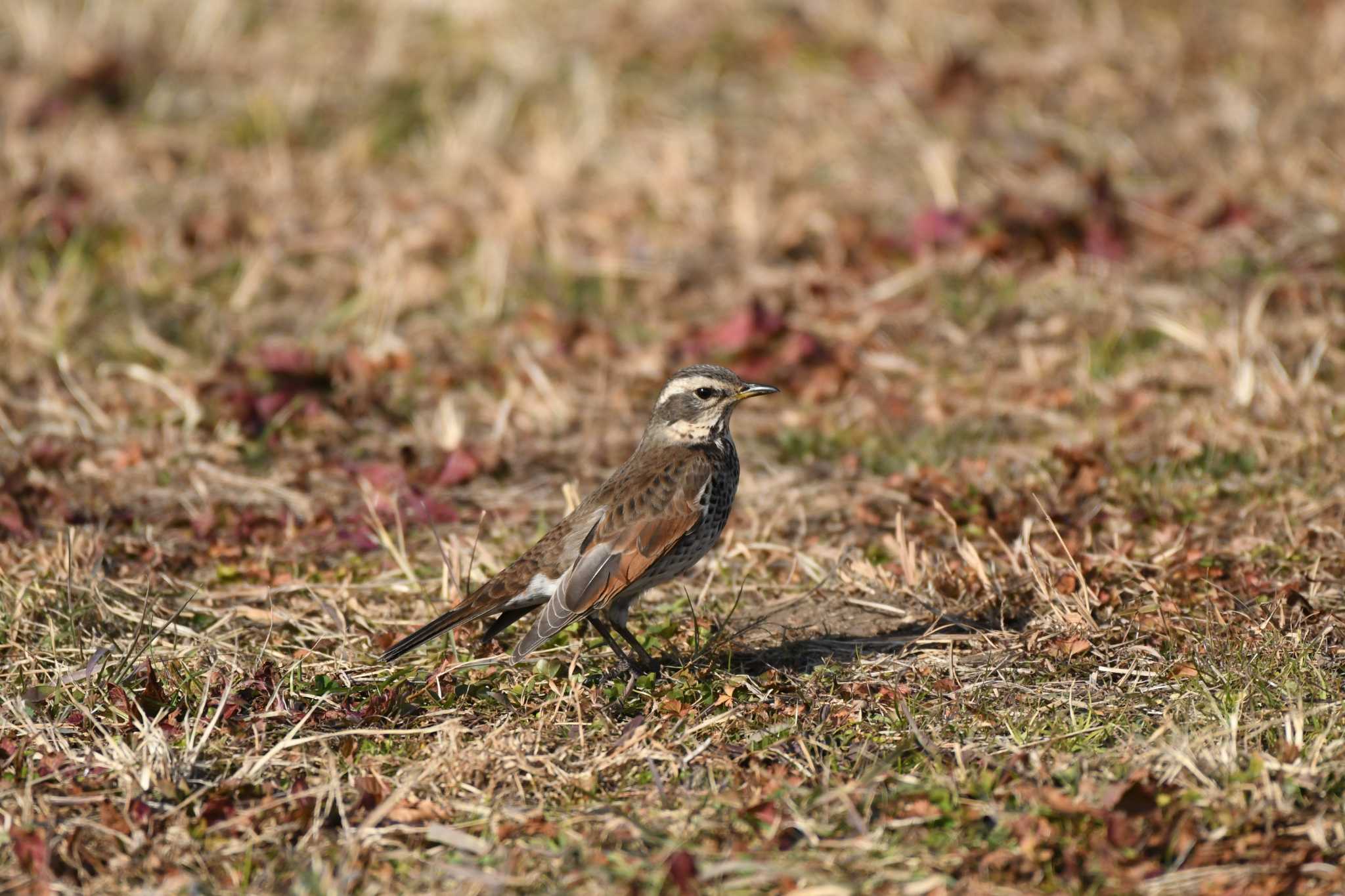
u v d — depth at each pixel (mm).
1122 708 9055
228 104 21688
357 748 9000
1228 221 17469
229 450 14133
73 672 9812
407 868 7730
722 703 9383
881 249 17703
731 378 10656
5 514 12414
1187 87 20875
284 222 18750
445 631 10414
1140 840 7570
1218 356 14617
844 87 21391
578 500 12547
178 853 7895
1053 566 11109
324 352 16094
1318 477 12438
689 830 7902
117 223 18750
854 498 12922
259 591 11453
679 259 18000
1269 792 7734
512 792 8406
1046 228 17469
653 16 23219
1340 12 22312
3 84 21797
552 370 15844
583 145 20156
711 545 10602
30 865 7742
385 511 12992
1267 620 10062
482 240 18250
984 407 14508
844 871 7441
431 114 21375
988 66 21516
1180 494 12461
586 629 10836
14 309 16359
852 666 10047
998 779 8102
